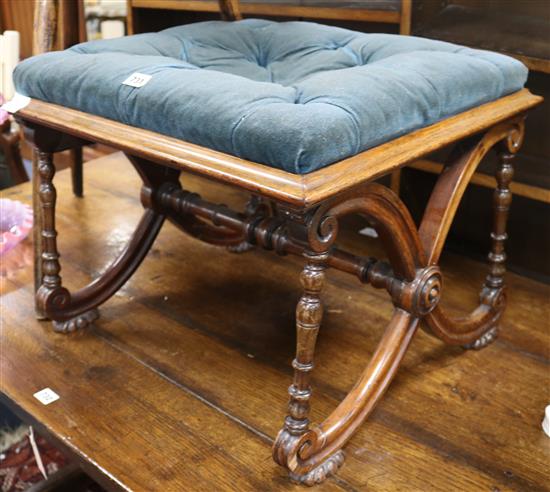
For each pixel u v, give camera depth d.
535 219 1.29
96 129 0.84
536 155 1.24
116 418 0.92
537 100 0.96
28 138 0.97
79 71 0.87
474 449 0.87
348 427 0.87
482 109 0.89
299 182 0.66
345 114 0.70
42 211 1.05
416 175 1.42
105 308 1.17
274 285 1.25
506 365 1.04
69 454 0.88
